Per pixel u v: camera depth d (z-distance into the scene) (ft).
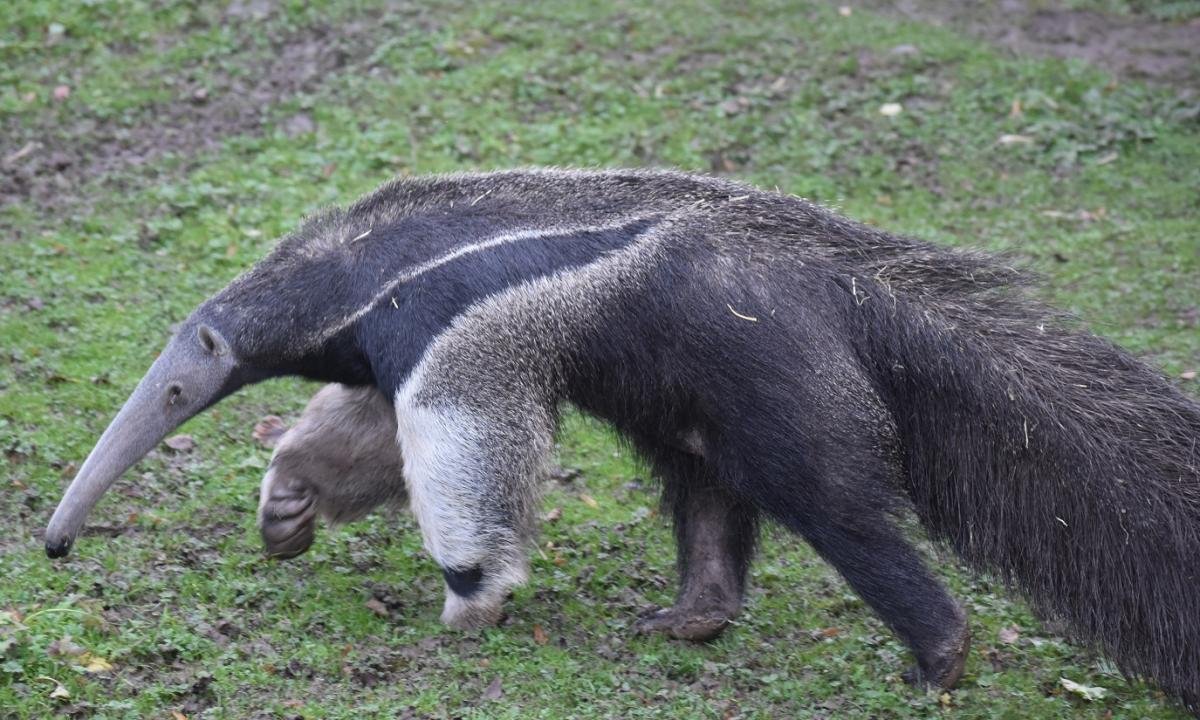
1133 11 74.59
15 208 53.06
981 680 31.63
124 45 64.23
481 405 29.94
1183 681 28.19
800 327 28.86
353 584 34.47
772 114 62.80
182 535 36.01
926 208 57.06
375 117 60.39
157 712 28.17
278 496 33.65
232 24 66.13
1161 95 65.77
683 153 59.36
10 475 38.01
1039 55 69.82
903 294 29.48
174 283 49.26
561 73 64.23
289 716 28.19
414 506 31.01
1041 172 59.98
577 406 31.53
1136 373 29.45
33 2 65.41
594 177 30.94
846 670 31.86
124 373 44.19
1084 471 28.48
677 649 32.42
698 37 67.92
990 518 29.37
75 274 49.14
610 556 37.55
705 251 29.37
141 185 55.26
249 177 56.03
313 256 31.50
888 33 69.67
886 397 29.45
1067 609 29.12
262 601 33.19
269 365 31.96
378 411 33.60
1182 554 27.89
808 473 28.96
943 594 29.60
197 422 41.98
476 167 57.26
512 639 31.89
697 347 29.17
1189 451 28.43
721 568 33.37
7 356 44.21
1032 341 29.48
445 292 29.94
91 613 30.81
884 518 29.25
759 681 31.14
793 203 30.66
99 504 36.99
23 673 28.58
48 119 59.00
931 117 63.21
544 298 29.81
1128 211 57.41
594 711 29.17
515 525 31.12
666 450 32.50
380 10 67.97
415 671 30.40
